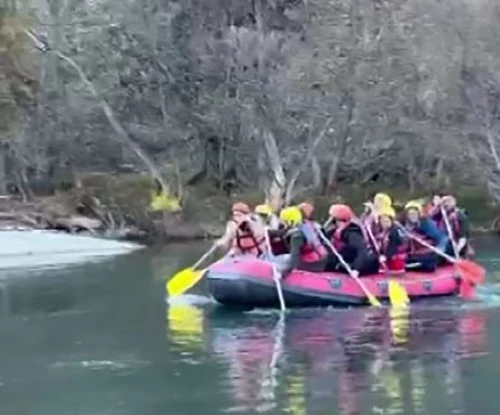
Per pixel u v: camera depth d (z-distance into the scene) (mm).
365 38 39969
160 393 11977
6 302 19781
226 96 41031
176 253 31312
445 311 17484
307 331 15742
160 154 41719
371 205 19266
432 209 20688
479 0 39906
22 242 32406
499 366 12930
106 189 39594
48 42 41969
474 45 39438
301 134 40500
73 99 41781
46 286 22406
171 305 18844
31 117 41875
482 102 39469
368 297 18016
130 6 41594
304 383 12234
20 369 13453
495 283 21109
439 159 41188
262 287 17656
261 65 40438
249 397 11648
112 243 34125
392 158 41531
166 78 41156
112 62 41375
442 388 11836
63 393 12117
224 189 42125
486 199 40281
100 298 20125
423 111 39875
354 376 12531
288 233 18656
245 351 14258
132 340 15328
